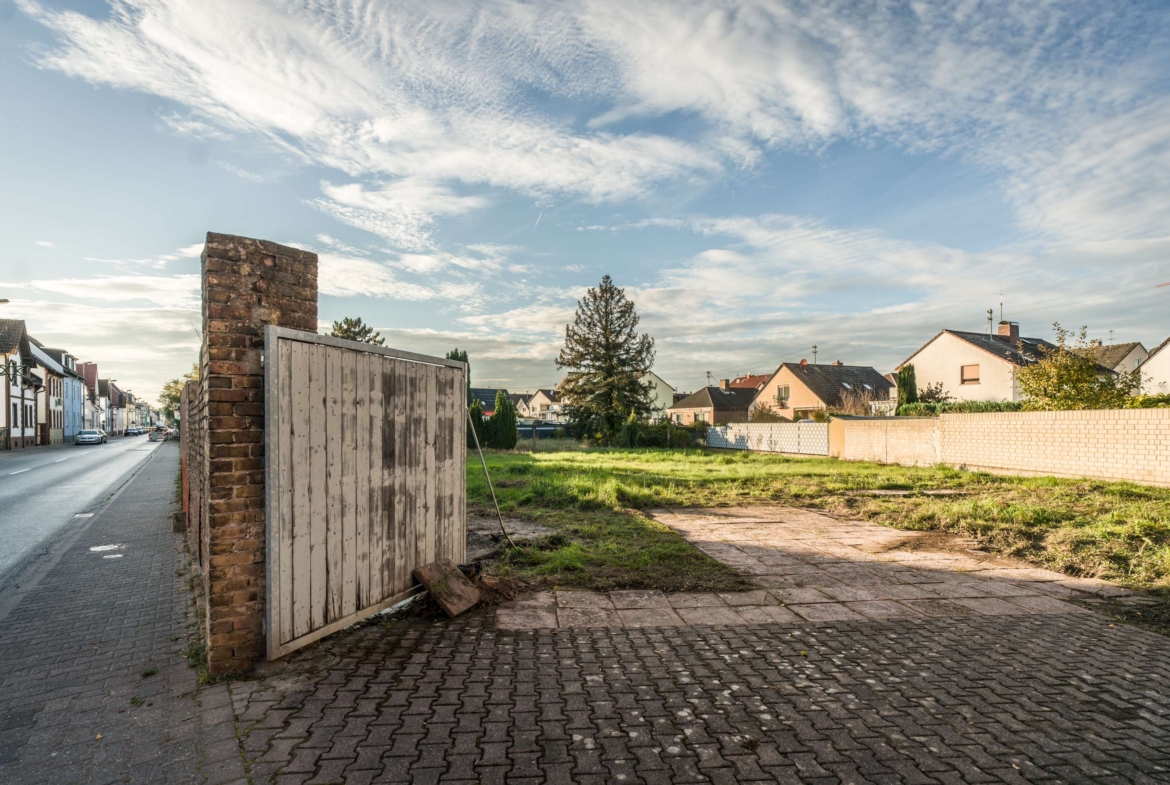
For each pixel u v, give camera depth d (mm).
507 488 12000
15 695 3232
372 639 3961
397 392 4492
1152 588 5320
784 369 45906
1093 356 16062
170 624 4379
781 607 4809
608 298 34031
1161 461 11609
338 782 2398
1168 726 2951
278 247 3689
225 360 3410
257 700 3088
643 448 30297
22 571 6258
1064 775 2531
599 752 2652
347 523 3984
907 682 3418
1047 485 12180
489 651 3807
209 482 3371
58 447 39062
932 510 8953
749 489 12102
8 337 37000
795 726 2904
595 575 5668
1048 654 3850
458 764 2533
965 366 31906
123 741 2734
